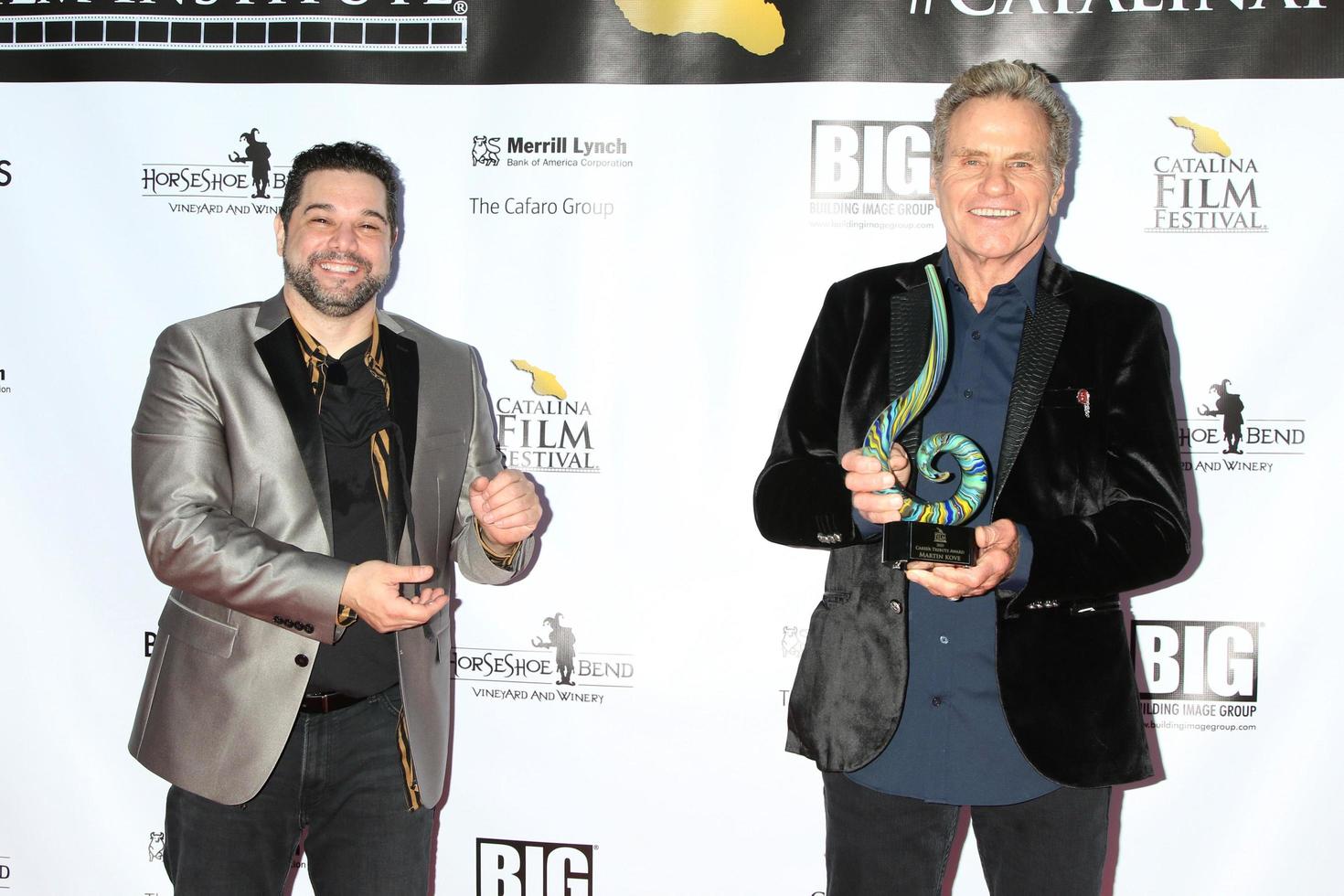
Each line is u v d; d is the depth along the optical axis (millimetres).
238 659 1779
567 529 2613
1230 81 2432
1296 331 2438
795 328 2545
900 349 1760
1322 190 2420
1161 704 2508
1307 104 2418
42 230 2629
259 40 2592
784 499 1735
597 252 2574
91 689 2682
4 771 2695
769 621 2576
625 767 2621
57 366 2643
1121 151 2465
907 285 1799
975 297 1760
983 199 1647
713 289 2555
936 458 1624
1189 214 2457
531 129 2568
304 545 1798
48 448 2654
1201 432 2471
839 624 1761
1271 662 2469
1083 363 1678
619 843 2631
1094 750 1620
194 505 1760
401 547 1848
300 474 1807
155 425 1809
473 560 2021
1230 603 2479
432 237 2600
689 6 2523
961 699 1705
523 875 2658
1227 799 2496
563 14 2549
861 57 2500
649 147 2549
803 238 2533
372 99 2588
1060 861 1680
